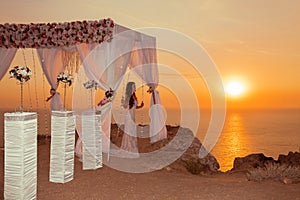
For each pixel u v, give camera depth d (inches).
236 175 258.1
